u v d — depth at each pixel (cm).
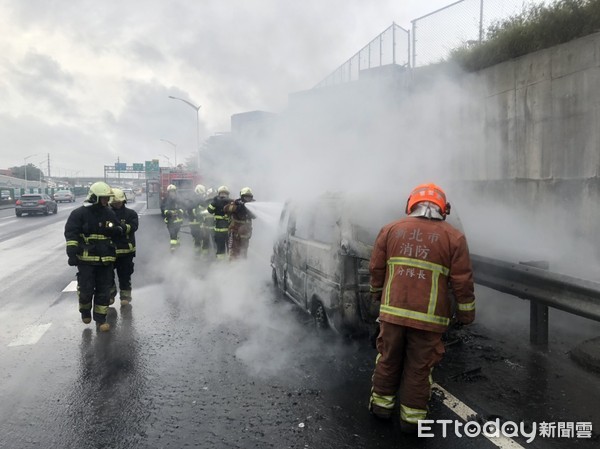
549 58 709
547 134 715
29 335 525
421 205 322
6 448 298
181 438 307
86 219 530
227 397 364
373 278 335
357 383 384
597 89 636
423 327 297
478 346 457
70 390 382
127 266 641
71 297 706
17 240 1526
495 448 290
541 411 334
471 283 301
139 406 352
